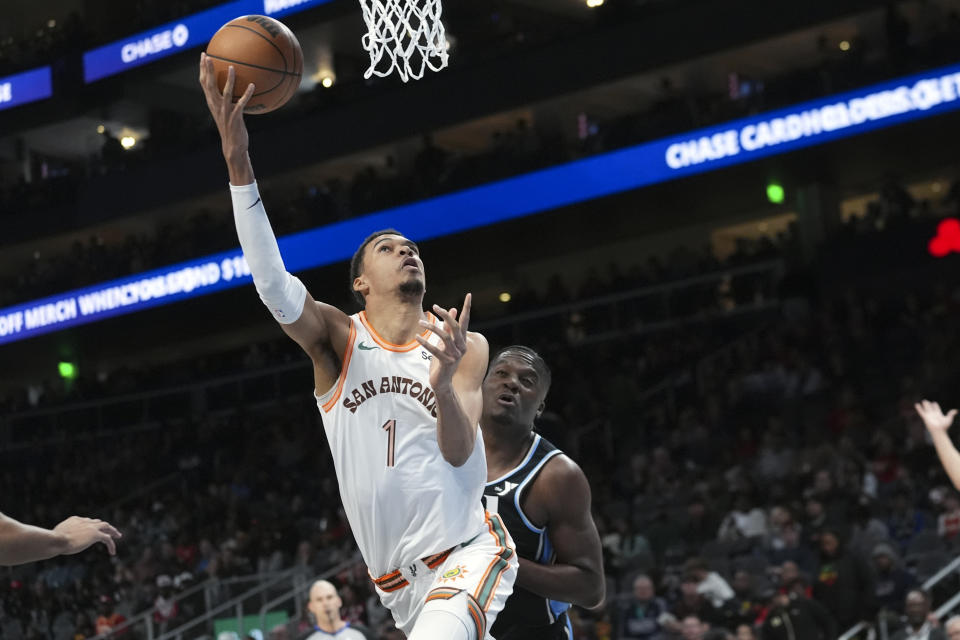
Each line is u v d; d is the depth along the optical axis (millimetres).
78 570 17750
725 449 13672
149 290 21984
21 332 23641
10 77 24234
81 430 22766
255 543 15289
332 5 20406
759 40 17141
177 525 17734
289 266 20391
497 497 3713
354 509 3129
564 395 16656
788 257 17703
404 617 3215
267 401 21031
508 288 23094
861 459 11594
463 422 2975
